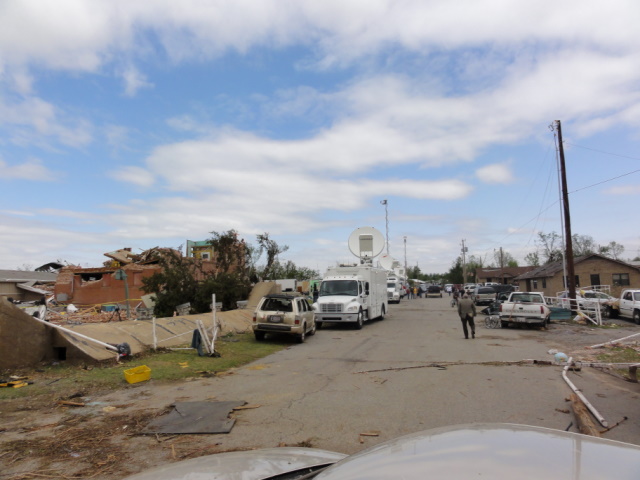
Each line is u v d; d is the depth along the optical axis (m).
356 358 12.72
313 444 5.64
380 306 26.36
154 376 9.80
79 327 11.95
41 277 43.25
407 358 12.62
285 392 8.48
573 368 10.67
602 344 14.93
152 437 5.91
